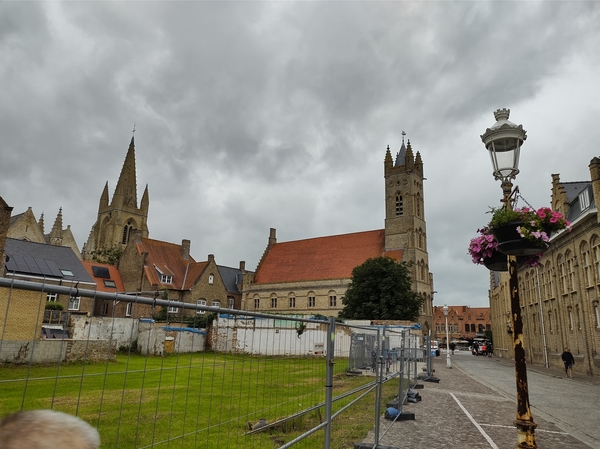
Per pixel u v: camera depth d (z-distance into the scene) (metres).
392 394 15.34
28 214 66.19
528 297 48.06
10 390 3.21
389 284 55.06
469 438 10.50
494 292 75.62
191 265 71.94
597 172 28.09
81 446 1.43
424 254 75.69
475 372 33.34
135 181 110.62
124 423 5.16
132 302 3.63
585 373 31.14
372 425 11.12
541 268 42.09
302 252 83.12
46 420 1.44
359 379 9.77
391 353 13.52
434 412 13.98
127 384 4.14
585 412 15.21
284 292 78.25
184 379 4.48
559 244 36.28
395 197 76.06
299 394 6.25
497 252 10.02
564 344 35.72
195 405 5.84
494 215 9.20
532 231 8.74
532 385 24.16
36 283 2.96
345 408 7.57
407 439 10.27
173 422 6.04
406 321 47.34
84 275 50.38
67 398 4.01
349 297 57.56
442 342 121.88
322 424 6.19
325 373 6.80
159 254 70.06
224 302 70.06
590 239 29.89
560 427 12.50
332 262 77.56
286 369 6.03
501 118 9.80
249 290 82.06
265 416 5.67
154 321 4.18
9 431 1.37
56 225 84.44
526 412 8.16
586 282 31.23
